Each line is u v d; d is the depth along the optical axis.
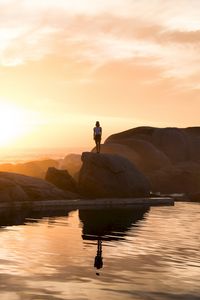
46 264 10.23
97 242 13.30
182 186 36.38
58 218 19.11
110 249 12.24
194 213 21.84
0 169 35.41
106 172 28.30
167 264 10.52
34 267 9.91
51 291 8.16
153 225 17.33
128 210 23.00
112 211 22.36
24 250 11.81
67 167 40.75
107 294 8.06
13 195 23.41
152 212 22.19
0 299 7.64
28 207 22.78
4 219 18.44
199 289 8.52
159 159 42.62
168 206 25.72
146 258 11.15
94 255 11.39
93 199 26.09
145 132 49.16
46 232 15.03
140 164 42.38
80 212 21.69
